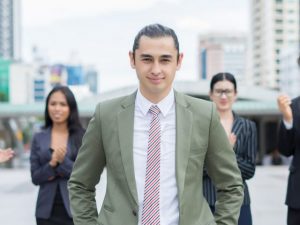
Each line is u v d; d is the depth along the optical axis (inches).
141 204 93.6
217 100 167.8
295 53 3752.5
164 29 95.0
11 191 491.8
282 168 824.3
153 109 97.0
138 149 96.2
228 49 5762.8
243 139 159.3
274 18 4690.0
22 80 4323.3
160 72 93.2
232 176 101.0
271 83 4667.8
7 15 6688.0
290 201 161.0
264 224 314.5
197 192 97.1
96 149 102.9
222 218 99.2
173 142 96.3
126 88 1135.0
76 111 178.2
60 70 3870.6
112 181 98.5
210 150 100.4
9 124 1310.3
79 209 103.0
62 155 166.2
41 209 167.9
